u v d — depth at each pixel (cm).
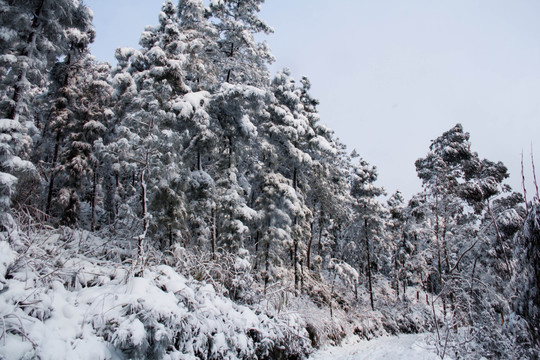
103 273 820
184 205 1380
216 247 1492
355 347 1714
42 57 1285
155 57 1414
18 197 1161
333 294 2383
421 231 2391
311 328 1576
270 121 2088
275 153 1947
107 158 1964
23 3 1238
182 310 732
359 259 3291
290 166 2194
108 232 1262
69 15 1389
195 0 1641
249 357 910
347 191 3192
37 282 636
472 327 1088
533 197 845
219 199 1541
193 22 1698
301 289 2122
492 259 1973
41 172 2003
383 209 2873
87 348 549
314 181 2464
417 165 2703
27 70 1157
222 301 988
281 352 1130
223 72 2000
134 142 1152
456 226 2206
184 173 1430
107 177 2367
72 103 2039
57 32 1330
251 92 1540
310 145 2272
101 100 2222
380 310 2731
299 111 2173
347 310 2405
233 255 1333
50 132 2025
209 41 1756
